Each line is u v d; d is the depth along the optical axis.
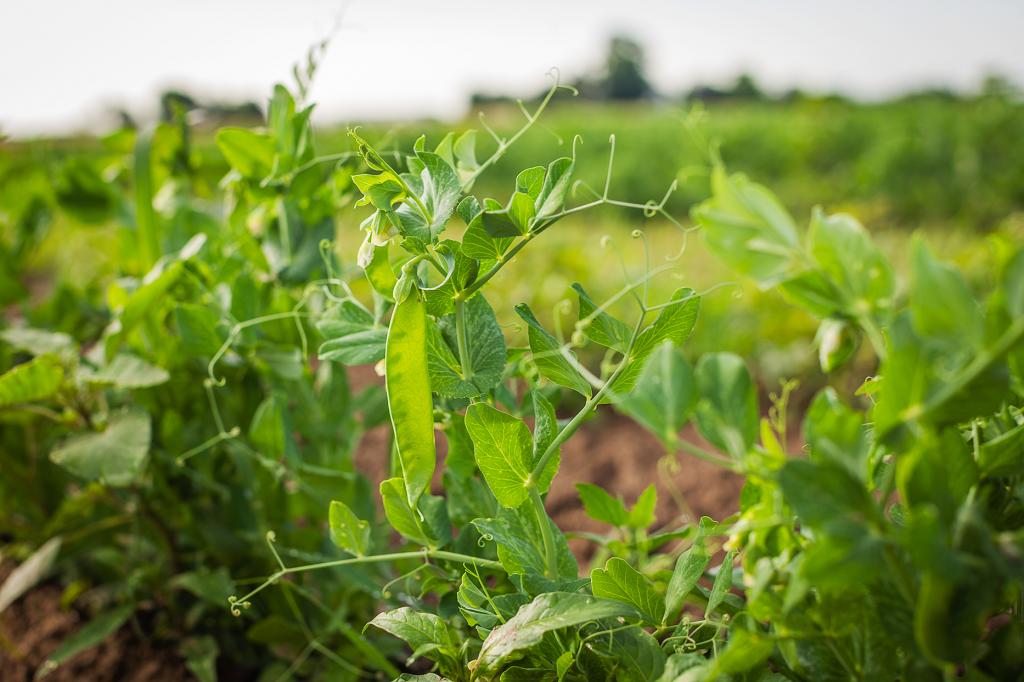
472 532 1.03
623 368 0.81
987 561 0.55
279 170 1.28
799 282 0.61
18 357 1.83
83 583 1.68
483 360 0.88
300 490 1.40
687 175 0.79
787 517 0.66
